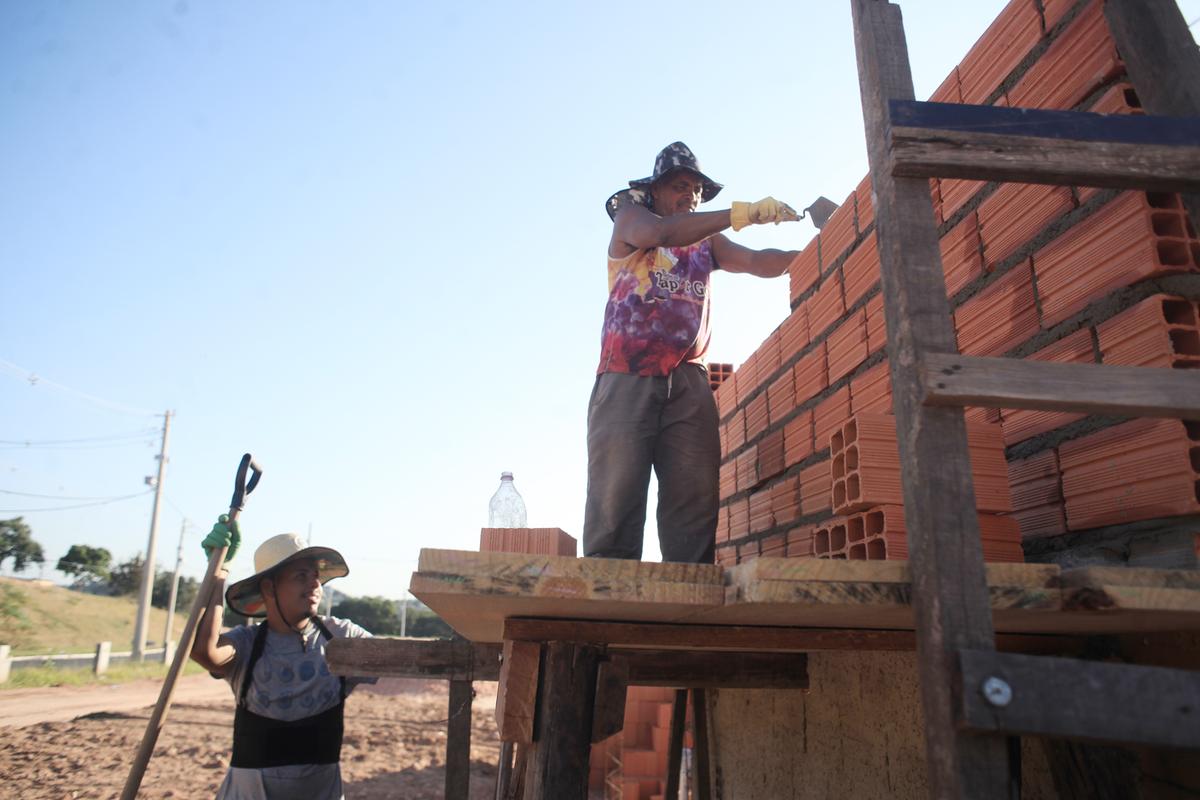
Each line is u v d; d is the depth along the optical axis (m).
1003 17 2.82
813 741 3.84
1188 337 2.14
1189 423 2.11
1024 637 2.40
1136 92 2.26
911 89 1.86
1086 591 1.66
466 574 1.78
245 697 3.28
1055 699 1.38
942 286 1.71
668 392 3.25
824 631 2.63
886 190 1.80
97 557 59.16
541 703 2.27
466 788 3.35
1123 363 2.25
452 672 3.45
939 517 1.56
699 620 2.31
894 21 1.93
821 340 4.05
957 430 1.62
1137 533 2.24
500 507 3.04
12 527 49.88
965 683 1.40
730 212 2.97
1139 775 2.10
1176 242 2.18
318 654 3.43
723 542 5.49
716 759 5.38
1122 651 2.29
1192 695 1.38
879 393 3.31
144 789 9.02
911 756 2.98
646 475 3.16
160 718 3.04
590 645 2.30
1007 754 1.41
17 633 35.88
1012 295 2.75
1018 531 2.49
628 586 1.80
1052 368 1.63
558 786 2.14
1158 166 1.79
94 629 41.56
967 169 1.76
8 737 11.88
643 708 12.20
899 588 1.70
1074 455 2.45
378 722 15.07
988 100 2.91
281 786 3.20
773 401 4.68
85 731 12.49
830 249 3.98
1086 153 1.79
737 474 5.25
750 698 4.80
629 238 3.21
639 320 3.26
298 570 3.47
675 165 3.50
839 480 2.70
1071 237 2.48
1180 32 2.17
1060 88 2.52
